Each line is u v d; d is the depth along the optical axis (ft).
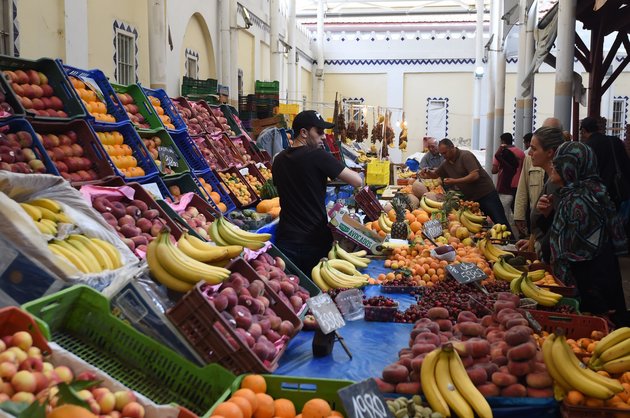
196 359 9.21
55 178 11.35
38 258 9.10
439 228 21.56
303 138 17.19
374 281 16.02
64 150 15.07
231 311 10.01
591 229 13.75
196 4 39.93
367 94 85.81
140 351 8.82
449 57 83.56
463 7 83.46
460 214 25.45
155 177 18.08
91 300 8.82
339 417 8.07
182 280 10.11
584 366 9.63
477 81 78.23
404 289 15.25
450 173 31.78
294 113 43.80
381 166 34.88
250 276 11.64
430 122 84.99
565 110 27.84
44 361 7.23
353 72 85.71
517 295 13.99
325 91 86.38
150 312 9.29
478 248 19.80
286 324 11.09
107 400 6.98
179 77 37.78
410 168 65.00
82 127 15.74
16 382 6.41
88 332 8.87
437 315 12.01
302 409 8.54
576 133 42.27
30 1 23.16
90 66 28.02
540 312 12.89
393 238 20.61
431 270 16.34
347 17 86.58
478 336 11.02
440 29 83.41
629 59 41.88
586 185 13.84
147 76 34.27
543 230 18.08
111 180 14.97
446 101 84.38
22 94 14.89
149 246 10.33
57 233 10.59
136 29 32.73
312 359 10.69
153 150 19.42
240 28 45.52
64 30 25.26
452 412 8.82
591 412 8.84
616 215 13.94
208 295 10.08
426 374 9.04
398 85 84.94
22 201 11.09
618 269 14.05
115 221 12.94
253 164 27.63
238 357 9.19
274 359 9.98
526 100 41.91
